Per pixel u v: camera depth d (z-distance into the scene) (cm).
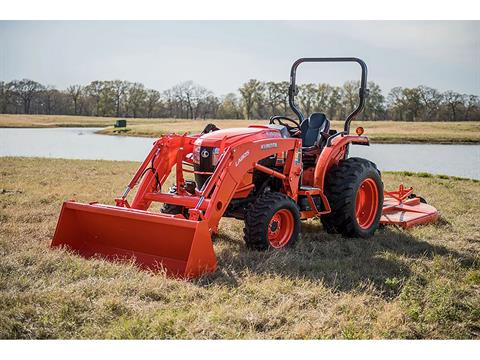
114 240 529
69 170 1252
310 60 689
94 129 4519
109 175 1170
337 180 622
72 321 367
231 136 553
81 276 449
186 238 478
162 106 6134
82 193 879
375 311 398
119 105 6262
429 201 876
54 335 353
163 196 554
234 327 368
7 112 5981
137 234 509
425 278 475
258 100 4912
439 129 3612
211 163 551
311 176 638
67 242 539
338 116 4044
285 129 612
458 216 762
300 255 538
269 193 549
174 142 600
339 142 634
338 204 614
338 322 381
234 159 521
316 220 725
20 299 389
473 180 1212
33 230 611
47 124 5050
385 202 779
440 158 2111
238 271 478
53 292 402
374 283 461
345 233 626
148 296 413
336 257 546
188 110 5788
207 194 505
